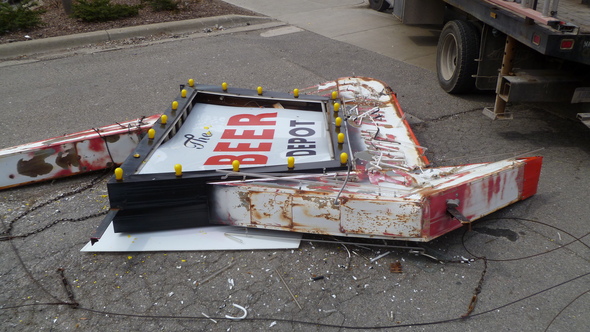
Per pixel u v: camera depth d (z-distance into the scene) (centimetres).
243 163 387
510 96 494
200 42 962
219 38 989
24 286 326
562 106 609
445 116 605
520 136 543
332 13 1180
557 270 332
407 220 324
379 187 346
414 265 340
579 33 423
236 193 348
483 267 336
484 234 371
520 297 309
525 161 389
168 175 351
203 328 289
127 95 696
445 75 695
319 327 289
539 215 392
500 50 602
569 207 402
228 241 359
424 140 538
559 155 495
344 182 351
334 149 393
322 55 869
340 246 359
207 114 488
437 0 826
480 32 627
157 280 328
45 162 449
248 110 502
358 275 330
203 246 354
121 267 340
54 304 309
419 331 285
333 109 458
